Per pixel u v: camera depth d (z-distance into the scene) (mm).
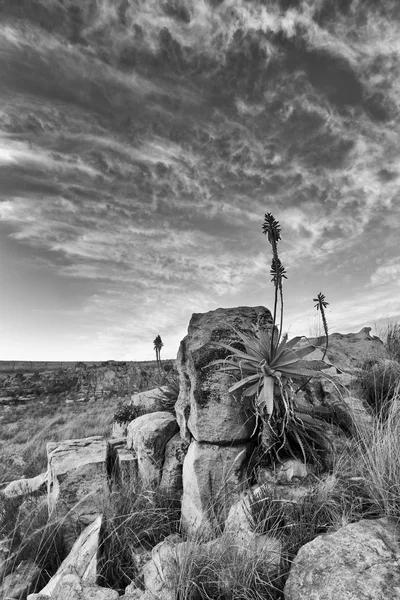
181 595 2604
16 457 10570
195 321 5188
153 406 7699
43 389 27375
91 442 6262
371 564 2293
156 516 4070
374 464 3240
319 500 3072
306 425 4082
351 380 5375
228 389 4379
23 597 3621
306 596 2270
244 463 4113
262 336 4359
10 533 4496
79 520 4566
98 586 2893
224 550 2871
